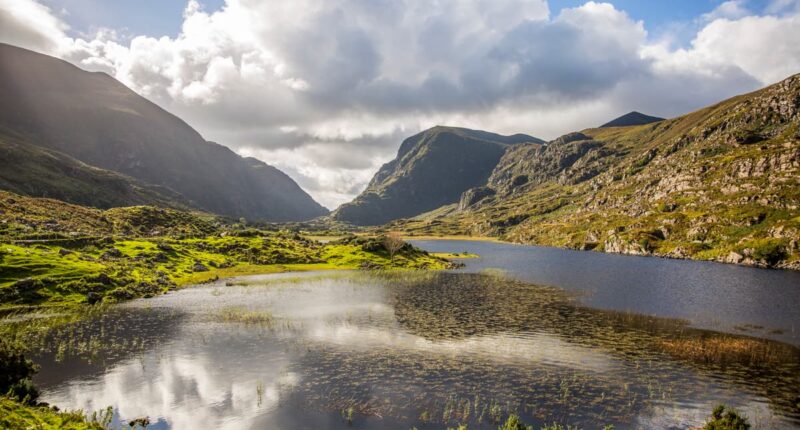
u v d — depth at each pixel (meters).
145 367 56.12
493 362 58.50
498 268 182.62
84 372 54.31
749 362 59.50
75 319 81.94
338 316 85.44
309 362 58.03
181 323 79.25
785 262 190.62
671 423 41.75
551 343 67.75
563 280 143.25
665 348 65.75
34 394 41.25
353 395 47.38
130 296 104.25
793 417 43.09
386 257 190.75
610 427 37.41
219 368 55.78
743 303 103.31
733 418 36.25
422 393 48.00
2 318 81.81
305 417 42.25
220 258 168.25
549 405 45.25
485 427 40.34
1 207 188.88
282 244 199.50
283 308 93.00
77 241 140.50
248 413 43.12
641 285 132.75
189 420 41.69
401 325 78.44
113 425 40.53
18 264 105.12
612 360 59.88
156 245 159.62
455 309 93.25
